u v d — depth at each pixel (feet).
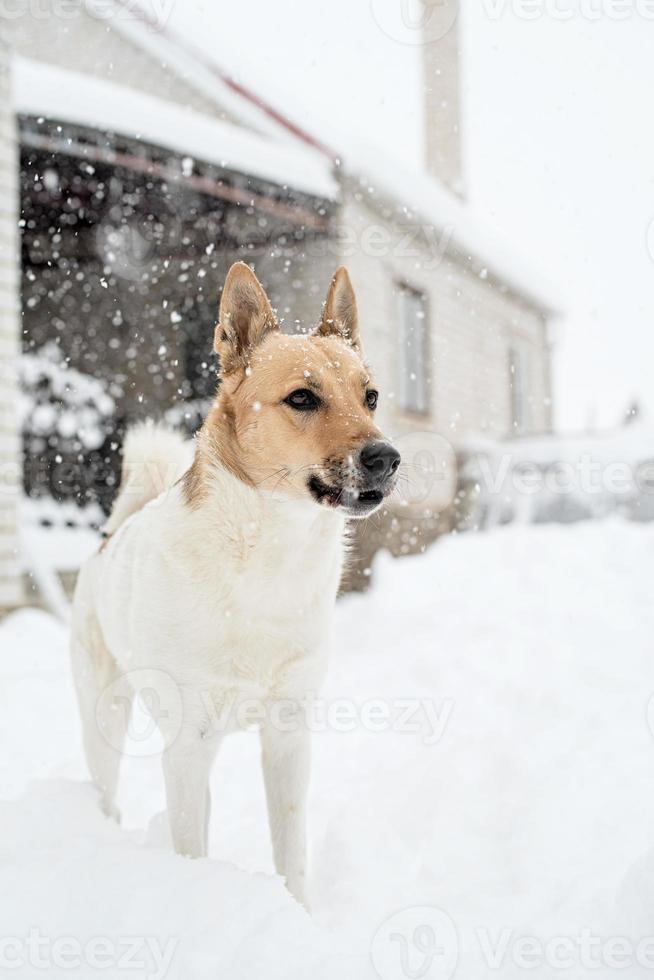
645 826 9.53
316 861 9.73
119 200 24.63
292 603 8.30
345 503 8.20
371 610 22.25
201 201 25.55
